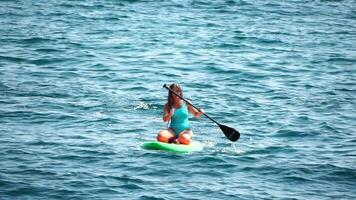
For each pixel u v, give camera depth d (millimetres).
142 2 85000
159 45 62250
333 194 30234
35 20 72000
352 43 67438
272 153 35344
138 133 38125
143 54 58688
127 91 47156
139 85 48812
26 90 46594
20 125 39031
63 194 29344
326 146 36750
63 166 32562
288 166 33375
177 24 72250
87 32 66938
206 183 30969
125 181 30906
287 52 62031
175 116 36688
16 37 63469
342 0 96812
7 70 52188
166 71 53188
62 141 36312
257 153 35281
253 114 42562
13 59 55656
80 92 46562
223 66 55375
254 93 47812
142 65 54969
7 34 64562
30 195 29156
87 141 36406
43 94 45781
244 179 31625
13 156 33688
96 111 42188
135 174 31781
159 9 80688
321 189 30750
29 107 42625
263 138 37938
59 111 42000
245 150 35750
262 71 54469
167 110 36656
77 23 71125
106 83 49250
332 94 48250
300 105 45000
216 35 67688
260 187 30734
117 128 38938
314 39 68500
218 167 33031
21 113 41344
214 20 75500
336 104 45562
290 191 30391
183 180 31266
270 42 65938
